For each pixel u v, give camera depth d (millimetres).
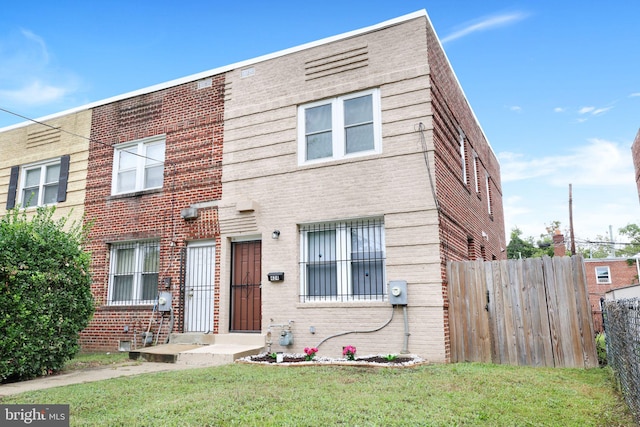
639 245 49438
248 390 5645
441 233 9016
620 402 5188
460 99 12727
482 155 15922
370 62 10102
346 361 8133
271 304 9930
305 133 10594
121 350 11383
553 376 6887
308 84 10656
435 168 9148
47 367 7652
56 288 7797
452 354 8742
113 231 12273
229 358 8719
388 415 4469
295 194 10195
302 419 4320
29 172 14500
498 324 8578
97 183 12867
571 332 8109
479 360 8562
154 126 12375
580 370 7586
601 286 32438
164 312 11094
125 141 12727
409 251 8961
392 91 9766
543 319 8320
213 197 11102
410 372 7070
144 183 12367
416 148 9289
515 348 8391
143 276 11859
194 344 10195
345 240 9758
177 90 12273
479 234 13867
